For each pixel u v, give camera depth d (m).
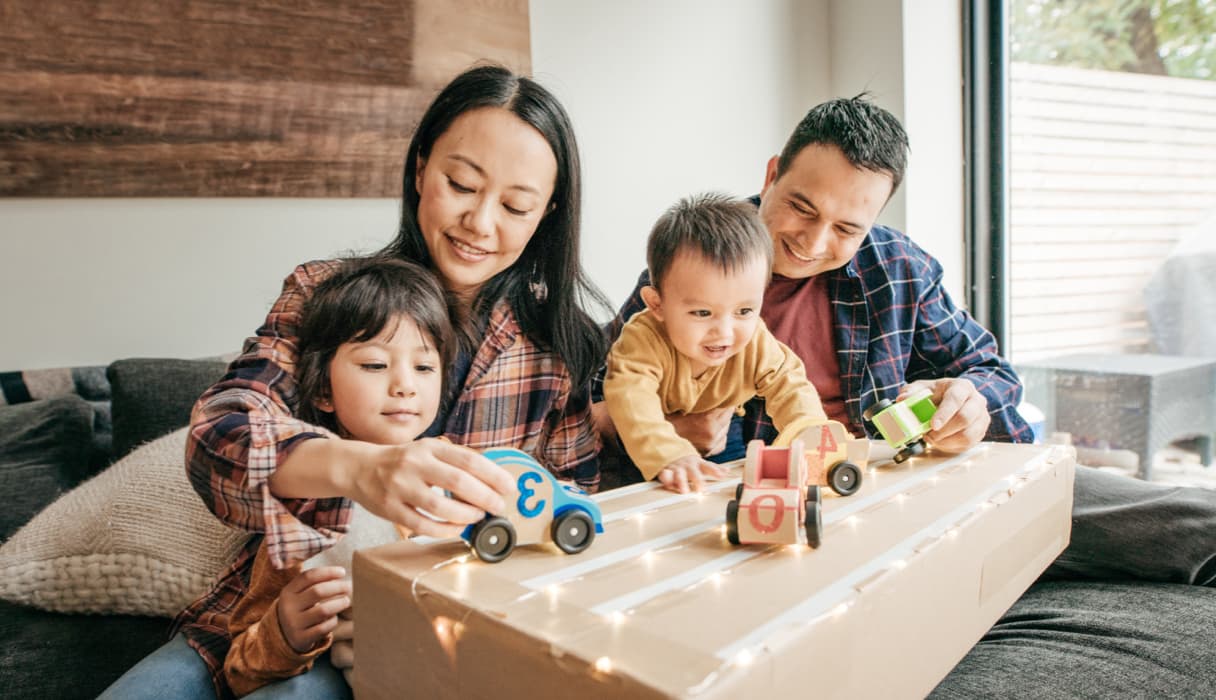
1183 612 0.90
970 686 0.78
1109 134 1.90
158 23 1.49
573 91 1.97
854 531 0.63
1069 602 0.97
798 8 2.29
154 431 1.32
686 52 2.12
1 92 1.38
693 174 2.17
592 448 1.05
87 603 1.07
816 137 1.01
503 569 0.55
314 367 0.80
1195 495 1.06
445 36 1.77
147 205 1.53
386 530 0.79
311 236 1.69
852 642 0.49
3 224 1.42
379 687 0.56
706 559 0.57
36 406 1.34
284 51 1.60
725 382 1.04
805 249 1.06
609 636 0.44
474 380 0.94
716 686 0.38
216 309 1.61
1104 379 1.99
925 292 1.26
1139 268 1.90
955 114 2.14
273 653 0.67
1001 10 2.09
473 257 0.87
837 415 1.23
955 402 0.89
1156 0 1.80
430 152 0.87
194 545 1.05
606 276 2.06
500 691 0.46
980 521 0.67
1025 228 2.11
